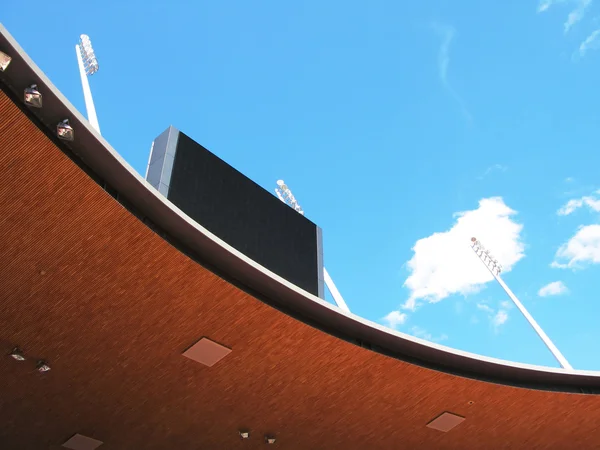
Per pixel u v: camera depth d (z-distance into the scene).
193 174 16.77
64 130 8.80
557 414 15.74
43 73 8.48
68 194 9.38
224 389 13.27
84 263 10.28
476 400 14.85
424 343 13.23
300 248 19.33
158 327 11.62
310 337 12.41
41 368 11.52
